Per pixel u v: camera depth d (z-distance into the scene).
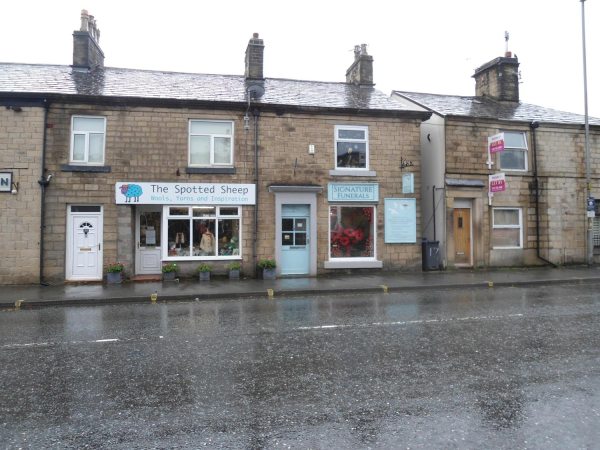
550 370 4.95
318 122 13.91
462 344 6.04
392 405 4.05
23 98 12.12
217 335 6.70
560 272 14.05
